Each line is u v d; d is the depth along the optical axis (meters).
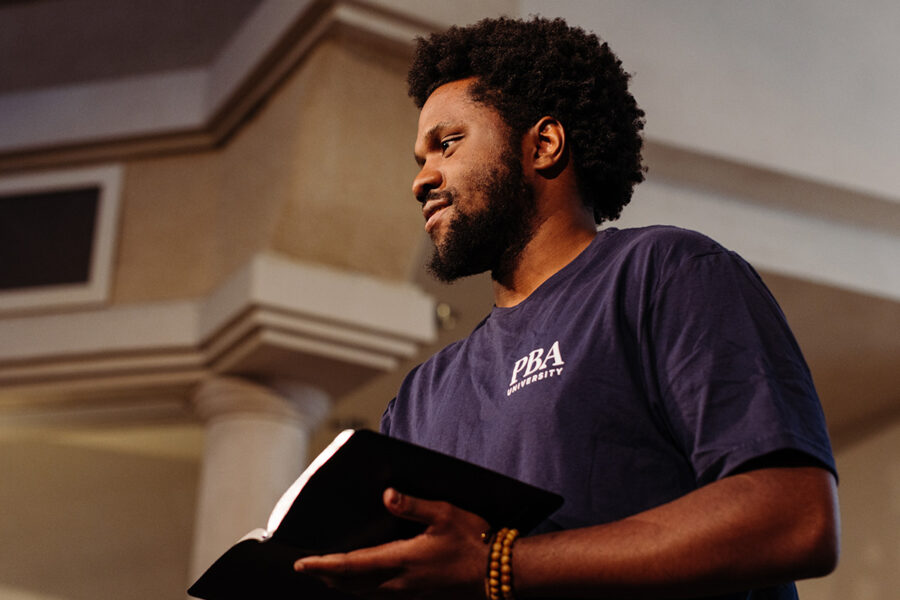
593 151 1.77
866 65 7.74
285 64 6.51
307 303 6.45
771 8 7.59
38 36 7.63
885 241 7.94
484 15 6.31
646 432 1.38
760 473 1.23
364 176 6.50
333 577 1.22
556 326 1.51
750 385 1.29
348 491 1.21
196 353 7.03
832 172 7.38
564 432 1.39
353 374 6.99
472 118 1.76
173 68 7.50
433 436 1.59
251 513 6.79
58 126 7.40
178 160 7.44
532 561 1.20
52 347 7.13
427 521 1.21
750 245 7.48
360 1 6.00
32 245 7.39
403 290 6.77
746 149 7.18
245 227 6.85
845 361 8.82
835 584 9.76
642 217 7.18
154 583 9.84
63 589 9.70
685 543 1.18
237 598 1.44
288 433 7.02
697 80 7.18
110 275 7.25
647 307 1.43
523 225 1.71
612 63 1.89
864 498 9.75
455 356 1.76
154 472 10.17
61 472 10.01
